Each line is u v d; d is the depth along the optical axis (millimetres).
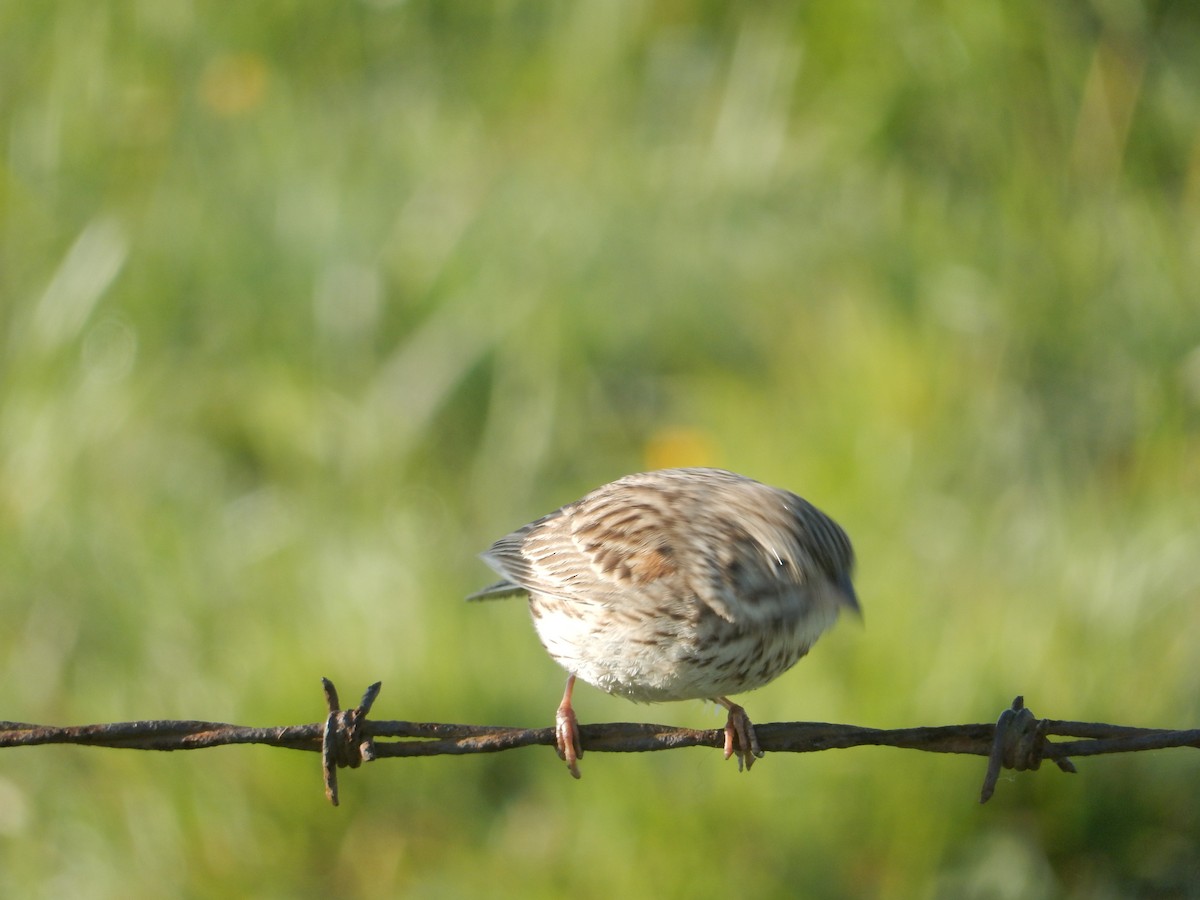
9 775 9492
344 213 13203
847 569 6828
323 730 6020
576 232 13117
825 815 8898
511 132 14664
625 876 8758
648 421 12258
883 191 13570
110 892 9109
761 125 14211
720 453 11711
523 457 11867
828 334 12492
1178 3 14492
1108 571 10109
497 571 7266
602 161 14062
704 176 13664
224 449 12109
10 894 9148
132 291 12852
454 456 12102
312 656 9859
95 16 15250
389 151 14281
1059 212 13141
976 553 10500
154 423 12086
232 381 12375
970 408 11727
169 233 13219
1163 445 11414
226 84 14914
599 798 9000
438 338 12461
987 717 9180
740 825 8891
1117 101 13828
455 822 9375
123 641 10352
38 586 10711
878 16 14414
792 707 9195
